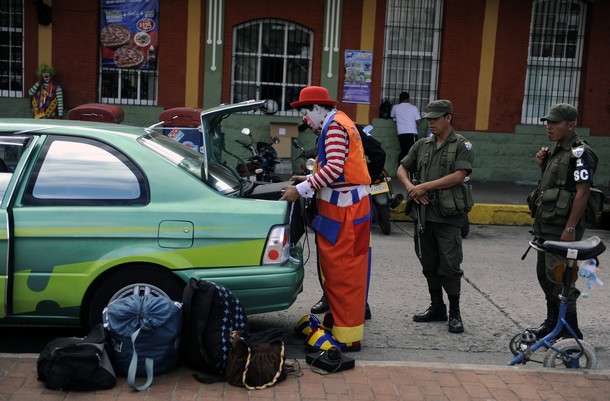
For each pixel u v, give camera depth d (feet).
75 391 13.48
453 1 47.19
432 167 18.89
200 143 31.86
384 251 29.58
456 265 19.04
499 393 14.14
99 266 15.39
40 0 44.93
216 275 15.65
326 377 14.66
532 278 26.03
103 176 15.89
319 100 16.46
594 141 49.11
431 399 13.78
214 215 15.70
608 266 28.43
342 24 47.06
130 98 47.24
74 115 32.91
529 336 15.84
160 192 15.79
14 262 15.35
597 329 20.24
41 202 15.61
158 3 46.01
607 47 48.29
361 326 17.07
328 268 16.61
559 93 49.14
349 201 16.40
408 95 47.01
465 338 19.01
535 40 48.49
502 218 37.83
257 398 13.51
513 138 48.65
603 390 14.42
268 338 14.46
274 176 36.88
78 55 45.93
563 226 17.40
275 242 15.88
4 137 16.03
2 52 45.96
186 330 14.48
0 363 14.65
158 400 13.24
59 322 15.84
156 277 15.62
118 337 13.91
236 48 47.39
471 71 47.98
